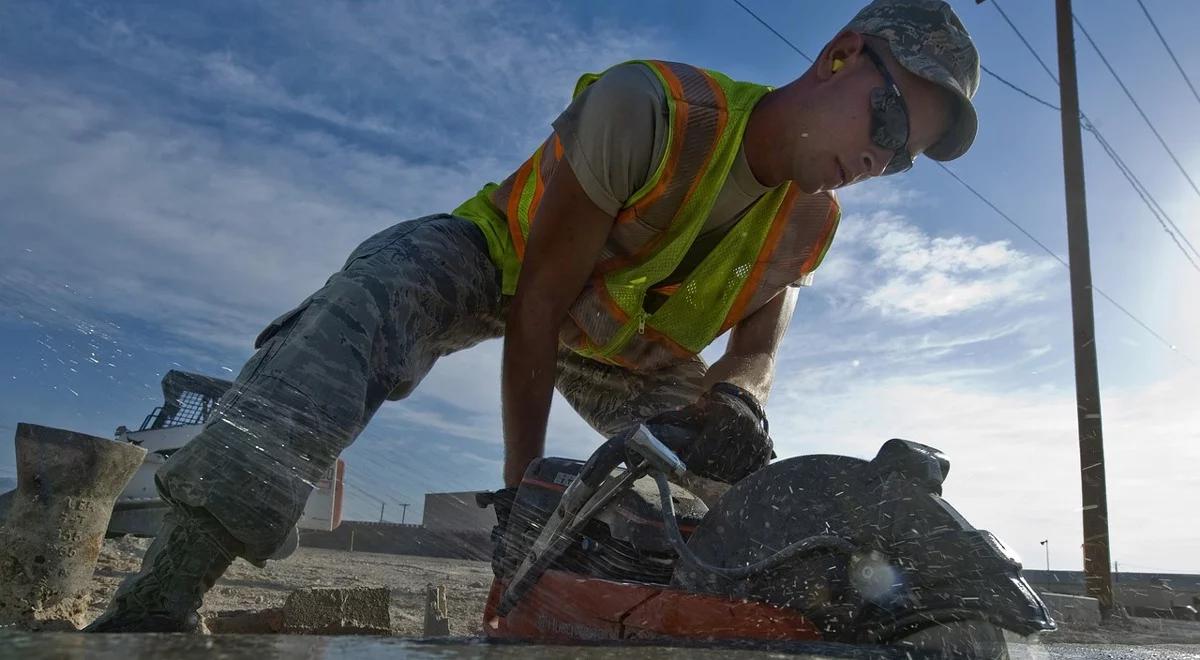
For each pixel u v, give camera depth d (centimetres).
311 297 159
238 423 134
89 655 66
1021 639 104
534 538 157
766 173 199
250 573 501
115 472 234
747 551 119
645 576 141
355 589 252
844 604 108
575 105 193
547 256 192
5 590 215
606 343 224
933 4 188
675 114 184
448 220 199
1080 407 1119
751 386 222
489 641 98
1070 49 1252
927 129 189
